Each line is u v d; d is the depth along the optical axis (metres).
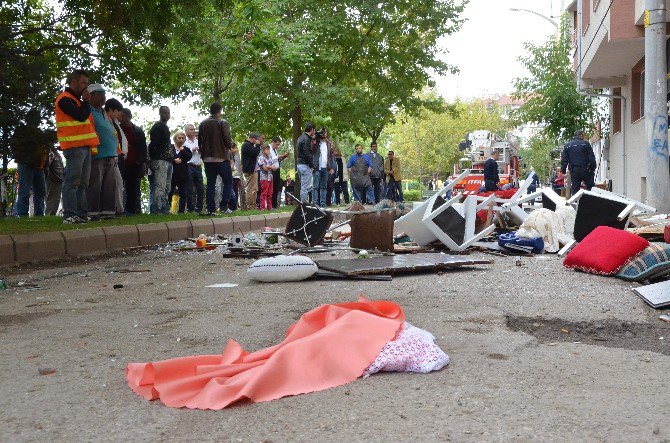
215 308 5.98
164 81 17.48
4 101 12.80
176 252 11.25
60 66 15.58
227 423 3.06
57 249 10.16
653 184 13.88
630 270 7.30
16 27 15.16
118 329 5.17
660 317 5.43
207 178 15.75
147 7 14.19
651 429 2.91
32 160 13.95
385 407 3.21
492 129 72.81
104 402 3.41
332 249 10.43
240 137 28.20
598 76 25.39
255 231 15.38
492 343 4.48
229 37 20.34
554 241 10.13
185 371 3.69
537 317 5.47
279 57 21.75
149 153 15.68
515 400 3.30
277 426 3.00
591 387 3.52
